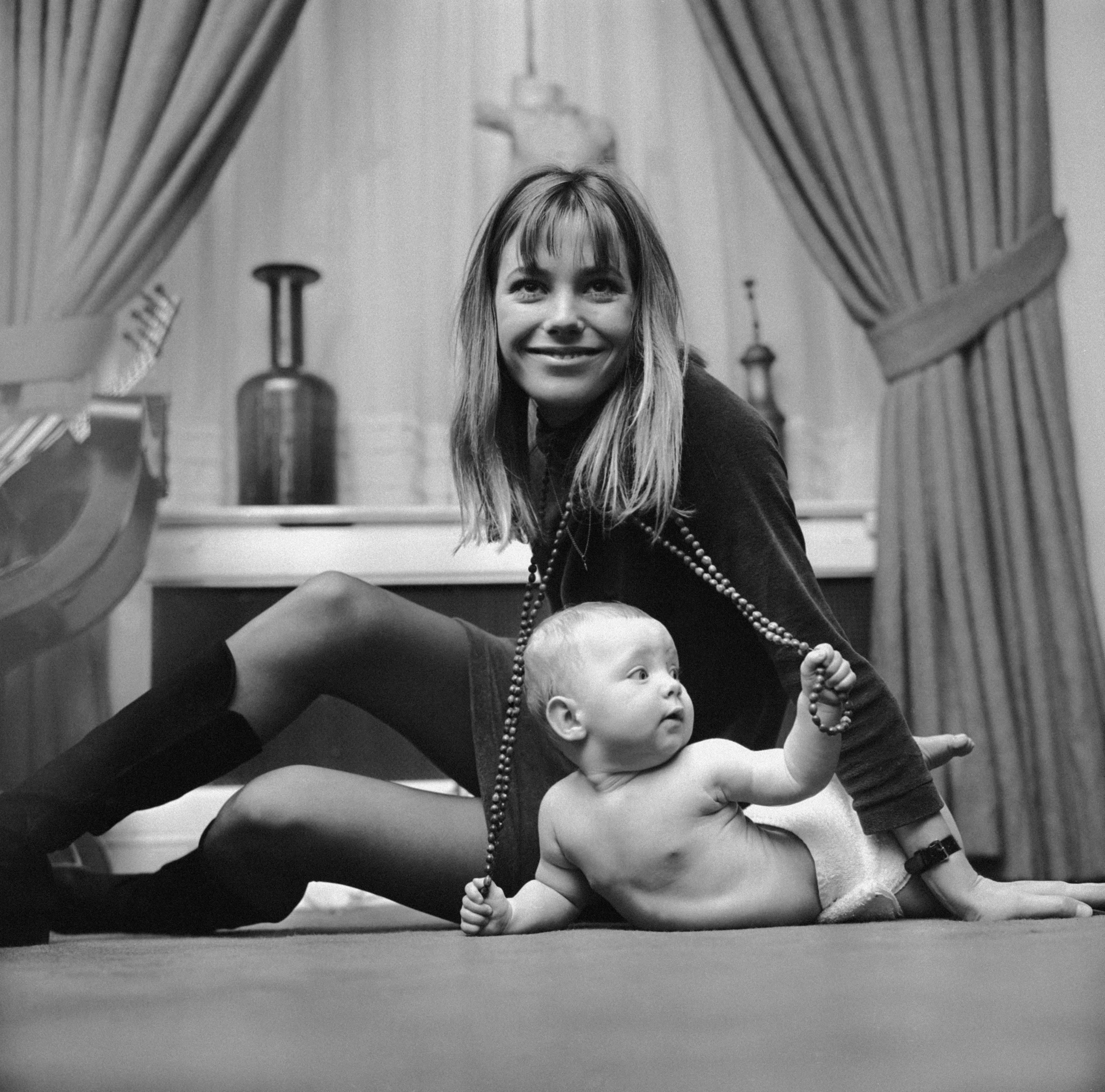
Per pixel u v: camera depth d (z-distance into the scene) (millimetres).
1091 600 2535
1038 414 2598
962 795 2375
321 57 3059
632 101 3084
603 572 1303
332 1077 355
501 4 3092
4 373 2600
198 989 595
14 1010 523
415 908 1279
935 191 2693
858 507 2646
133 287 2689
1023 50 2748
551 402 1244
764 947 803
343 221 3021
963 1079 332
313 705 2404
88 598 2281
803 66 2760
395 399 2959
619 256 1230
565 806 1134
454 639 1332
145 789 1183
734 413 1243
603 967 679
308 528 2553
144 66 2725
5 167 2725
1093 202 2682
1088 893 1162
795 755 1062
